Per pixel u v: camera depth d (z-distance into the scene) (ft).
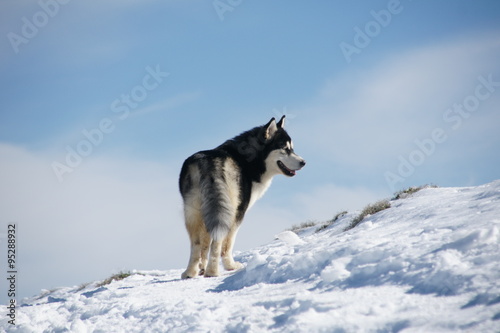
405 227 34.83
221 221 42.24
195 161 45.16
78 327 31.78
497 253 23.09
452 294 20.89
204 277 44.11
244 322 23.97
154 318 29.71
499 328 17.20
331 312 21.79
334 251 31.24
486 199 36.22
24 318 39.17
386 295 22.50
